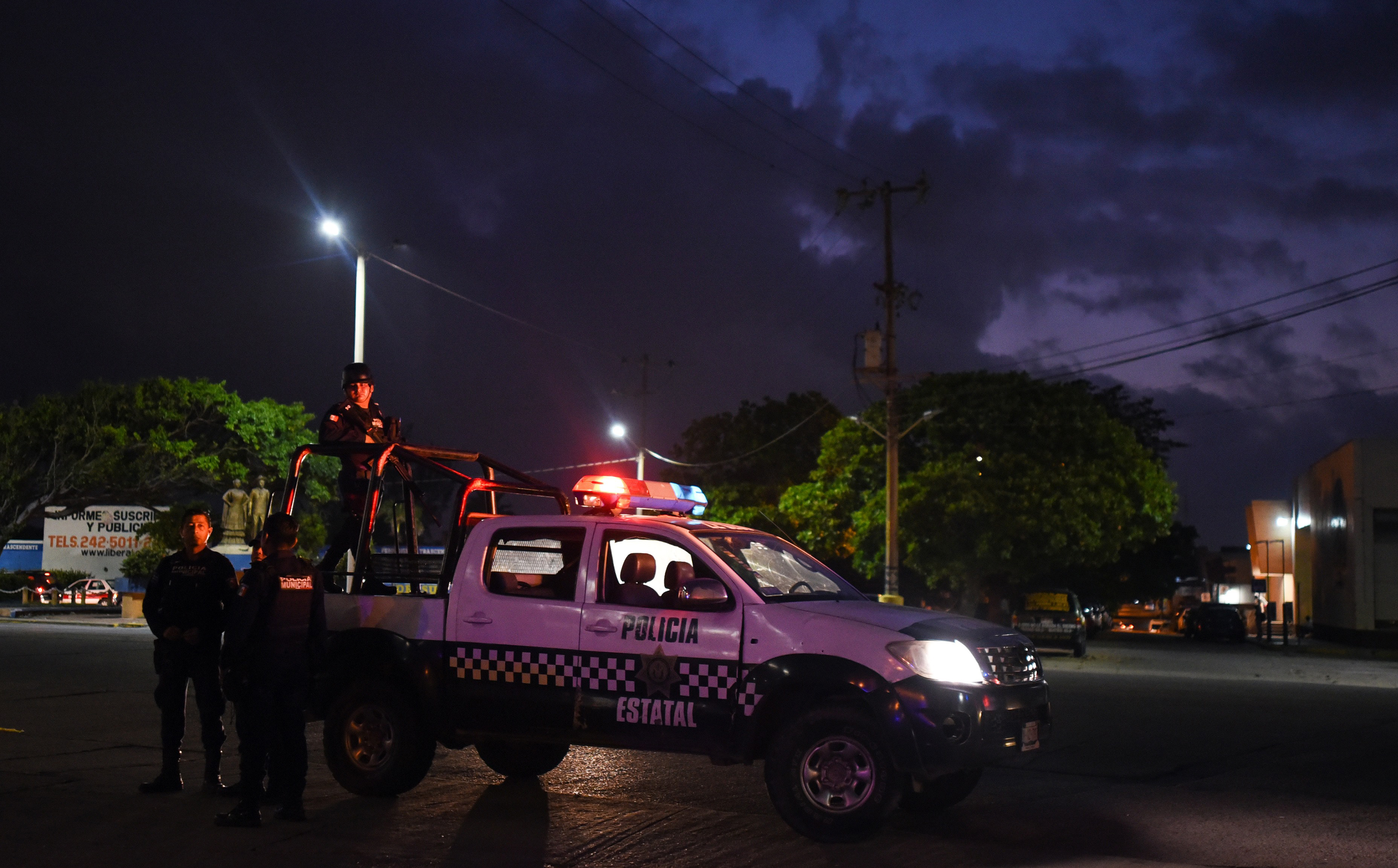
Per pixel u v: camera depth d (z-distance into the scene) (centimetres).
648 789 884
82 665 1773
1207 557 9881
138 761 959
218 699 824
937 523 3288
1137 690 1712
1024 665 761
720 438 5853
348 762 828
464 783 898
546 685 777
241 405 3947
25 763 937
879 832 741
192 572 817
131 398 3991
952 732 688
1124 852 700
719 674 732
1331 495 4381
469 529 861
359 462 950
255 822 726
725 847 698
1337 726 1291
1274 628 6150
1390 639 3800
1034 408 3309
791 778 711
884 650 702
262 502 3388
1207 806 842
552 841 707
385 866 642
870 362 3219
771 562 827
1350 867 669
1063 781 946
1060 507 3195
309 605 752
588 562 787
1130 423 5662
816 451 5734
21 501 4022
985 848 707
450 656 805
